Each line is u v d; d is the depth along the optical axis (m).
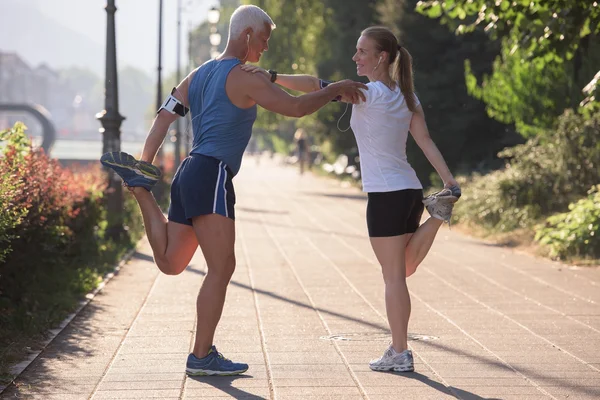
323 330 11.34
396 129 8.94
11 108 117.56
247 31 8.80
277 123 59.81
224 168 8.64
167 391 8.27
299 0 56.03
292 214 33.53
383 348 10.20
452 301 13.73
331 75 54.81
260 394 8.12
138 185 8.66
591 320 12.04
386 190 8.88
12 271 12.95
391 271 9.04
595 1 15.75
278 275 16.91
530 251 20.84
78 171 24.19
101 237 20.11
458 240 24.08
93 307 13.22
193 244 8.89
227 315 12.46
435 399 7.95
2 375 8.80
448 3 18.59
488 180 29.38
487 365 9.33
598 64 24.94
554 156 25.19
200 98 8.73
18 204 12.06
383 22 43.75
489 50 39.97
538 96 27.56
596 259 18.67
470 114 40.91
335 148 57.59
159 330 11.38
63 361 9.58
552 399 7.99
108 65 21.08
